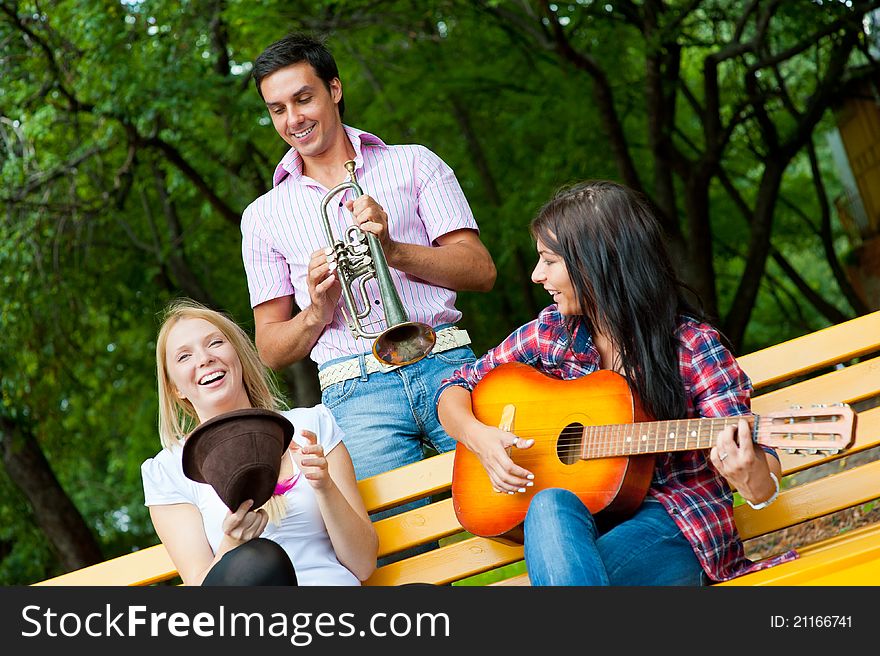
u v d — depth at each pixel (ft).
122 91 29.35
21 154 32.89
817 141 53.11
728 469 8.18
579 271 9.51
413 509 11.53
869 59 35.42
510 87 35.65
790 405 10.95
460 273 11.84
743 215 41.60
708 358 9.33
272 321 12.41
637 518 9.23
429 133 40.52
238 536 9.07
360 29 34.27
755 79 34.50
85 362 38.70
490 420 10.19
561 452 9.71
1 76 31.35
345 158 12.31
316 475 9.44
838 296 58.39
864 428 10.78
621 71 35.91
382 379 11.72
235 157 34.60
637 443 9.16
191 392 10.28
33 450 36.60
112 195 33.88
